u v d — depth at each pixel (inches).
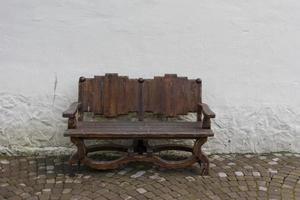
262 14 185.3
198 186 160.6
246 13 185.2
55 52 185.9
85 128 169.2
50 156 190.7
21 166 178.5
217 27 185.8
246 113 192.5
